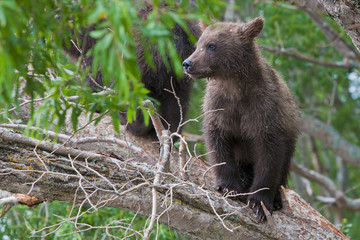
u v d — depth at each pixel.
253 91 9.88
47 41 5.98
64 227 11.12
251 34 9.97
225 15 18.89
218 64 9.86
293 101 11.12
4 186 7.81
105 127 10.85
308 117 21.62
